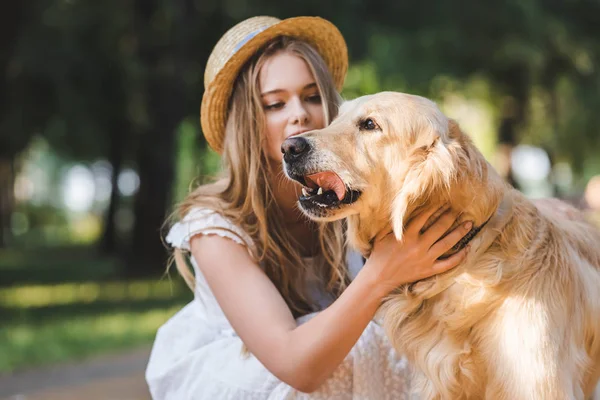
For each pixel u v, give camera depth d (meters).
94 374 6.95
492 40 15.13
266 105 3.25
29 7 12.84
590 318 3.05
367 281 2.80
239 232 3.12
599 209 8.95
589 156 22.20
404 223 2.90
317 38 3.54
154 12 15.07
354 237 3.09
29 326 9.73
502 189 2.91
